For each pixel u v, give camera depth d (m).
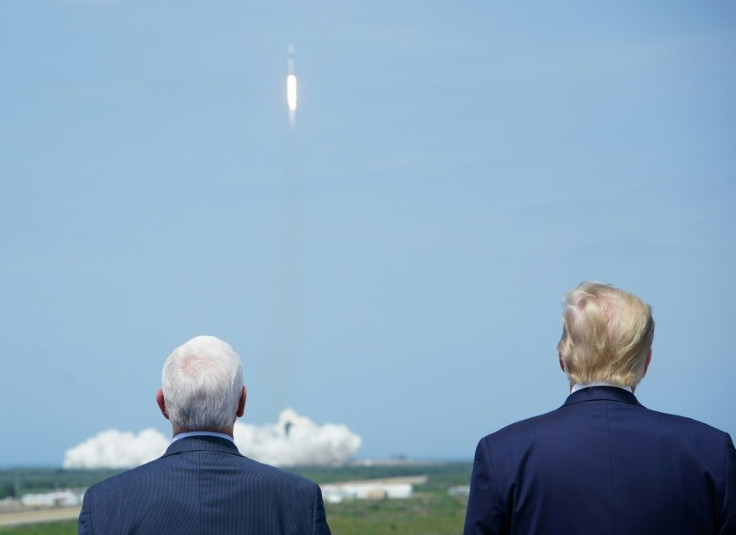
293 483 6.81
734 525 6.55
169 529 6.57
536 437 6.78
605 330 6.83
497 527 6.76
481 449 6.91
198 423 6.85
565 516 6.58
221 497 6.68
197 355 6.91
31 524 134.00
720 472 6.59
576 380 6.96
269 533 6.65
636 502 6.54
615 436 6.70
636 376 6.93
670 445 6.66
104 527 6.59
